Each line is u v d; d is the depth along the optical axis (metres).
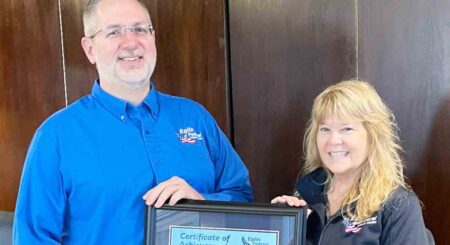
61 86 2.81
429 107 2.22
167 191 1.38
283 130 2.50
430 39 2.18
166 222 1.38
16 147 2.95
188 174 1.51
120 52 1.44
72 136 1.42
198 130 1.61
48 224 1.38
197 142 1.58
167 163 1.48
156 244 1.38
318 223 1.54
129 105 1.47
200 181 1.54
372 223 1.42
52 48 2.79
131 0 1.49
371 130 1.47
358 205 1.45
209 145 1.64
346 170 1.48
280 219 1.32
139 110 1.49
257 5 2.47
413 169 2.28
